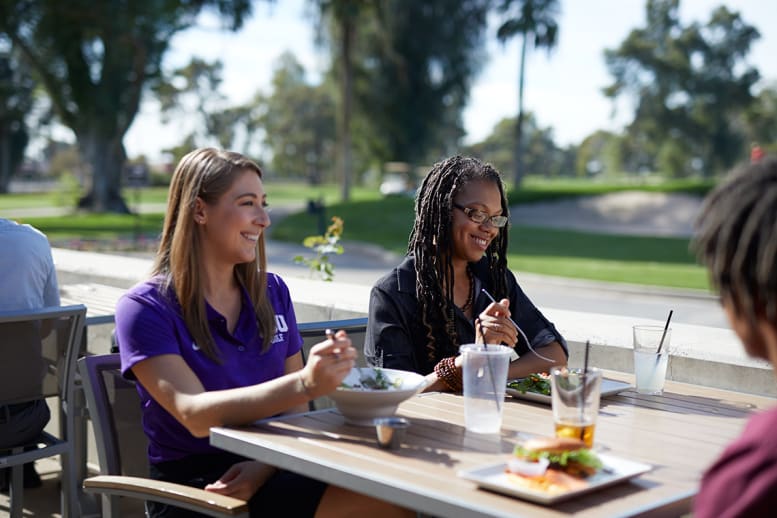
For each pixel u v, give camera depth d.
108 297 4.70
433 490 1.68
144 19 32.00
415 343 3.01
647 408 2.46
